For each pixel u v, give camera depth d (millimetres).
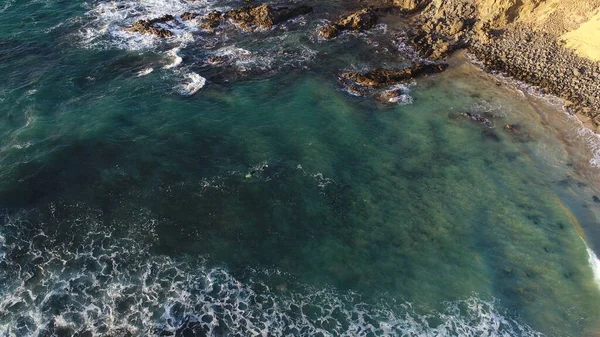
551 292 29406
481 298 28953
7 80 43719
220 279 29391
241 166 36594
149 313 27453
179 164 36500
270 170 36375
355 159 38000
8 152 36625
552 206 34906
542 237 32594
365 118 42188
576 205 35031
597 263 30875
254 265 30250
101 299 28000
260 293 28750
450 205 34656
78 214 32594
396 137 40438
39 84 43438
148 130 39406
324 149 38531
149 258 30266
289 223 32781
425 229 32844
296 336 26734
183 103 42594
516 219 33812
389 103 44062
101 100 42281
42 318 26953
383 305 28422
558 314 28328
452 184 36312
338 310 28047
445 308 28375
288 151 38156
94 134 38594
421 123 42000
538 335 27359
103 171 35656
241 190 34781
